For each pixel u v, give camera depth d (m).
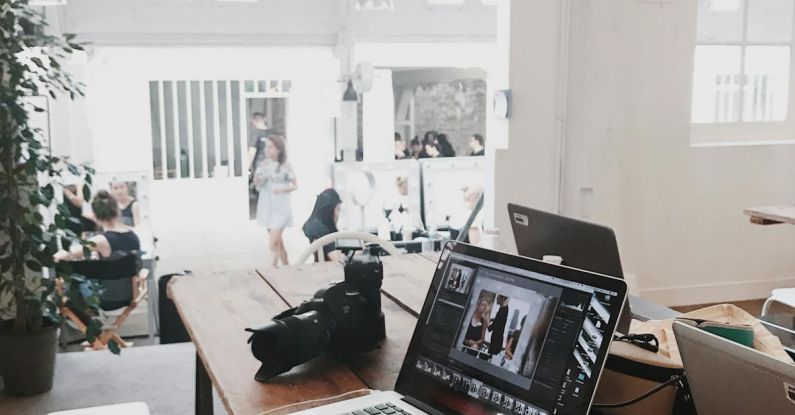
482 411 1.43
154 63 5.54
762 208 4.45
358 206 5.92
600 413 1.57
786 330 2.12
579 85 5.22
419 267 2.90
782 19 5.91
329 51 5.89
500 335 1.46
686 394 1.50
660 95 5.48
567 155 5.30
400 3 5.97
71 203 5.12
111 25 5.37
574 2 5.11
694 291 5.77
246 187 5.82
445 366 1.53
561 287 1.39
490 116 5.64
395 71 6.11
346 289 1.87
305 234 5.80
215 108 5.73
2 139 3.75
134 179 5.23
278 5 5.71
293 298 2.48
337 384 1.74
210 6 5.57
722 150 5.68
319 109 5.94
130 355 4.59
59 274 3.90
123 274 4.85
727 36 5.78
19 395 3.99
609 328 1.29
